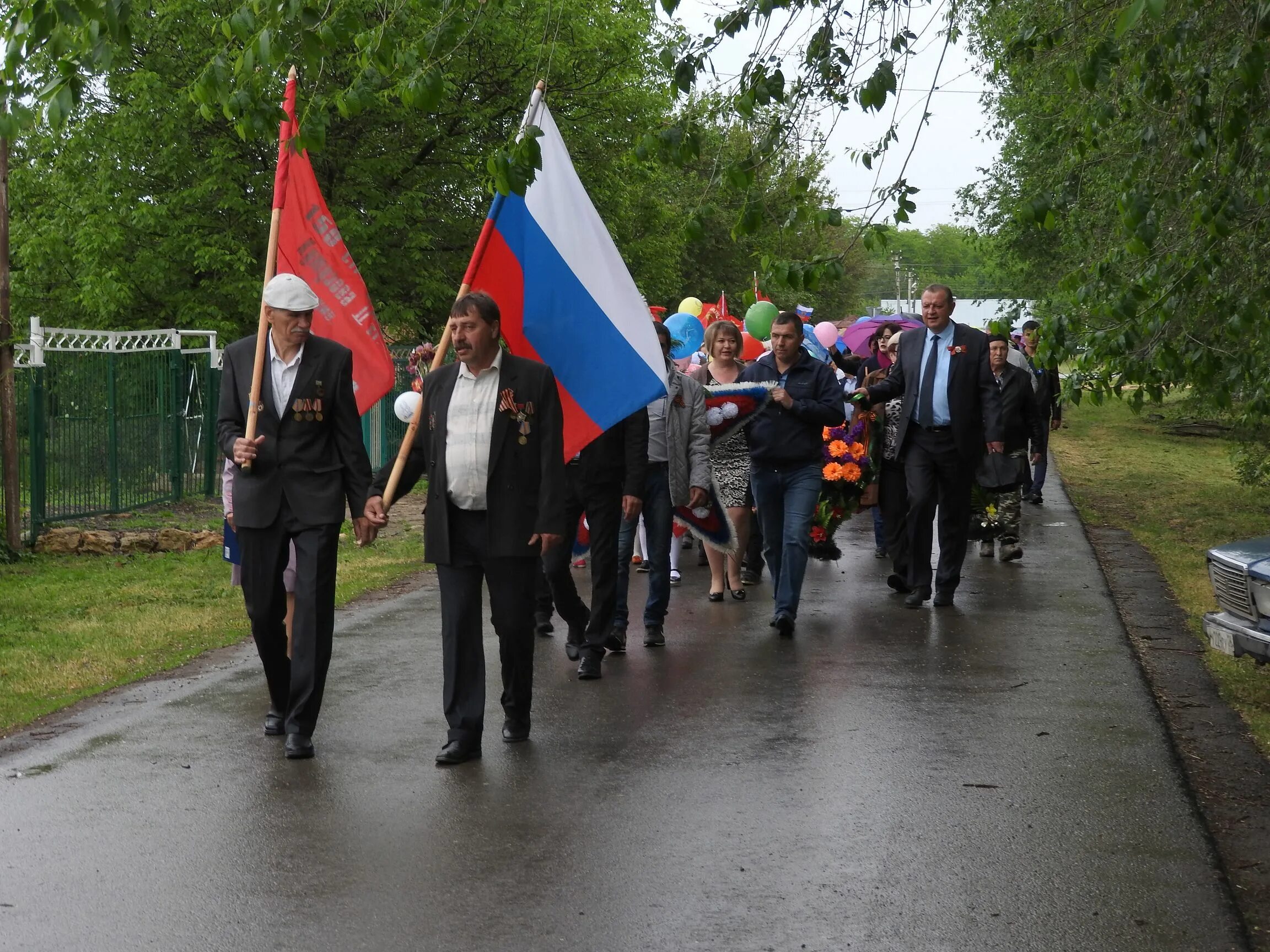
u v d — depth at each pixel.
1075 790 5.45
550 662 7.84
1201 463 24.12
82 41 4.74
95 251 21.94
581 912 4.26
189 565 12.03
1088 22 8.05
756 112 6.61
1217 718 6.76
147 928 4.14
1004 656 7.94
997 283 28.11
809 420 8.62
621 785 5.53
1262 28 5.97
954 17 6.48
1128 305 7.36
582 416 6.72
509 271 6.66
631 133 24.84
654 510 8.16
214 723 6.43
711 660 7.86
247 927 4.15
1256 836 5.09
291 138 5.93
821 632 8.70
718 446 9.68
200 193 21.73
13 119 4.84
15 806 5.25
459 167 23.98
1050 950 3.99
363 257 22.89
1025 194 8.63
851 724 6.44
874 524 13.65
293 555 6.85
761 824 5.06
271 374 5.96
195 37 20.95
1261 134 7.09
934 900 4.35
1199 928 4.14
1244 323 7.37
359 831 4.98
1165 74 6.93
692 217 6.68
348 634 8.62
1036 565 11.58
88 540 12.81
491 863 4.67
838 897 4.38
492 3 5.80
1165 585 10.88
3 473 12.45
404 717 6.57
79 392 14.02
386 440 20.41
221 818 5.11
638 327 6.72
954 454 9.40
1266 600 7.00
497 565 5.91
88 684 7.36
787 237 6.88
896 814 5.17
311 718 5.93
